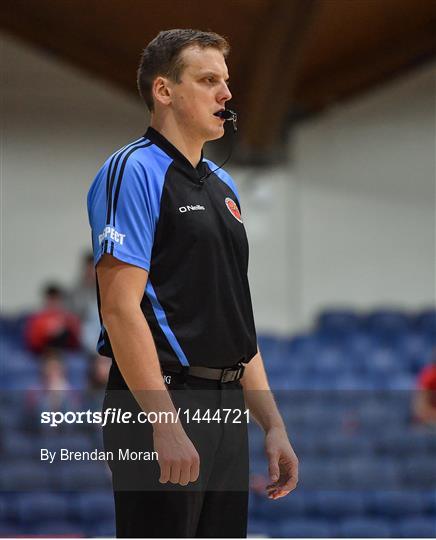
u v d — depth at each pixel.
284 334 32.94
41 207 32.38
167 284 5.48
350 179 33.59
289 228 33.22
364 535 17.91
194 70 5.77
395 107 33.62
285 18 23.80
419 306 33.44
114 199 5.48
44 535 17.25
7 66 32.41
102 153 32.75
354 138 33.69
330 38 30.06
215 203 5.78
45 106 32.59
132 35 29.81
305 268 33.25
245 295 5.84
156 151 5.73
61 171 32.53
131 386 5.24
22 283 32.06
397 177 33.62
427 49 31.84
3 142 32.41
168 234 5.52
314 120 33.69
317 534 17.67
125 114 32.94
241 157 30.27
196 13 27.09
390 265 33.47
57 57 32.50
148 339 5.27
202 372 5.51
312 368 26.72
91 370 19.17
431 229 33.53
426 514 19.25
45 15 31.30
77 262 32.31
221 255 5.64
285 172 33.28
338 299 33.34
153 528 5.38
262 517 18.62
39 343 23.80
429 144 33.50
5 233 32.16
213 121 5.80
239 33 26.59
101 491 18.11
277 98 27.14
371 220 33.59
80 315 23.88
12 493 17.97
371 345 28.95
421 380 21.94
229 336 5.59
